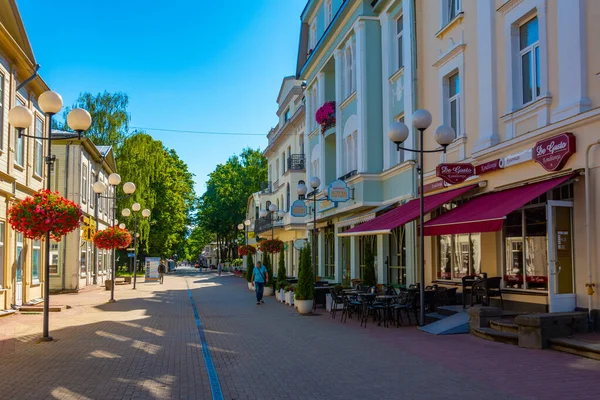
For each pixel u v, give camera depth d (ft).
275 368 27.86
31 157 65.57
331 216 83.35
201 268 312.91
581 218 34.06
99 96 157.17
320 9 91.81
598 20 33.14
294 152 127.44
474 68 47.19
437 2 53.88
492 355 29.30
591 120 32.71
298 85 138.62
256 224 163.12
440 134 41.39
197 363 29.66
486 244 44.73
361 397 21.71
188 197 240.73
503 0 42.75
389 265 64.85
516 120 40.73
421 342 34.81
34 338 39.50
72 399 21.94
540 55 37.96
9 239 57.98
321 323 47.65
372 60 66.74
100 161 120.16
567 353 29.12
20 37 60.29
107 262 140.36
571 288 34.76
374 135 65.92
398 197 60.44
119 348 34.99
